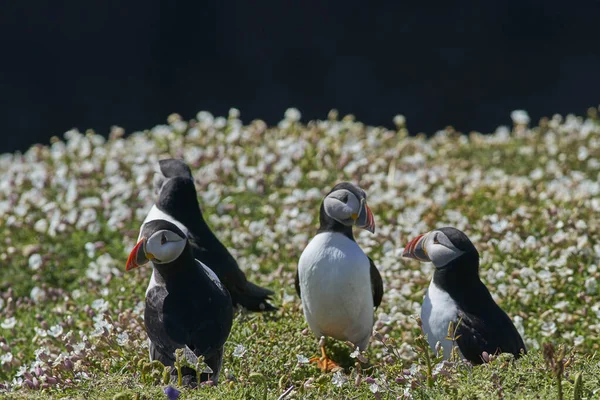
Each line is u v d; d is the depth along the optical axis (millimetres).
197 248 10211
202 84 33625
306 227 13164
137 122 32781
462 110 33000
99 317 9977
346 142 16172
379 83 33594
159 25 34500
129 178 15195
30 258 12953
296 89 33625
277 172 14961
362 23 34719
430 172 14875
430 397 7547
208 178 14539
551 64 33469
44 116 32375
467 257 9125
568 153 16016
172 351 8172
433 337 9211
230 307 8633
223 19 34719
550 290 11016
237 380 8117
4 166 17516
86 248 13445
